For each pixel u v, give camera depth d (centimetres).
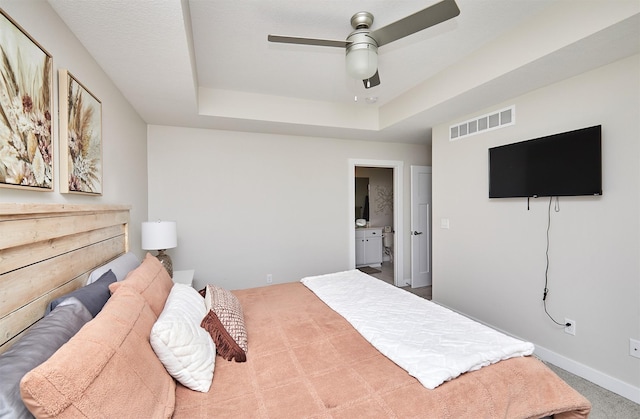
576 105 211
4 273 88
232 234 361
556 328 228
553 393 123
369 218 664
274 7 173
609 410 177
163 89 225
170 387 103
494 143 274
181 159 338
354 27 187
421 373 117
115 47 164
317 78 274
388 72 265
